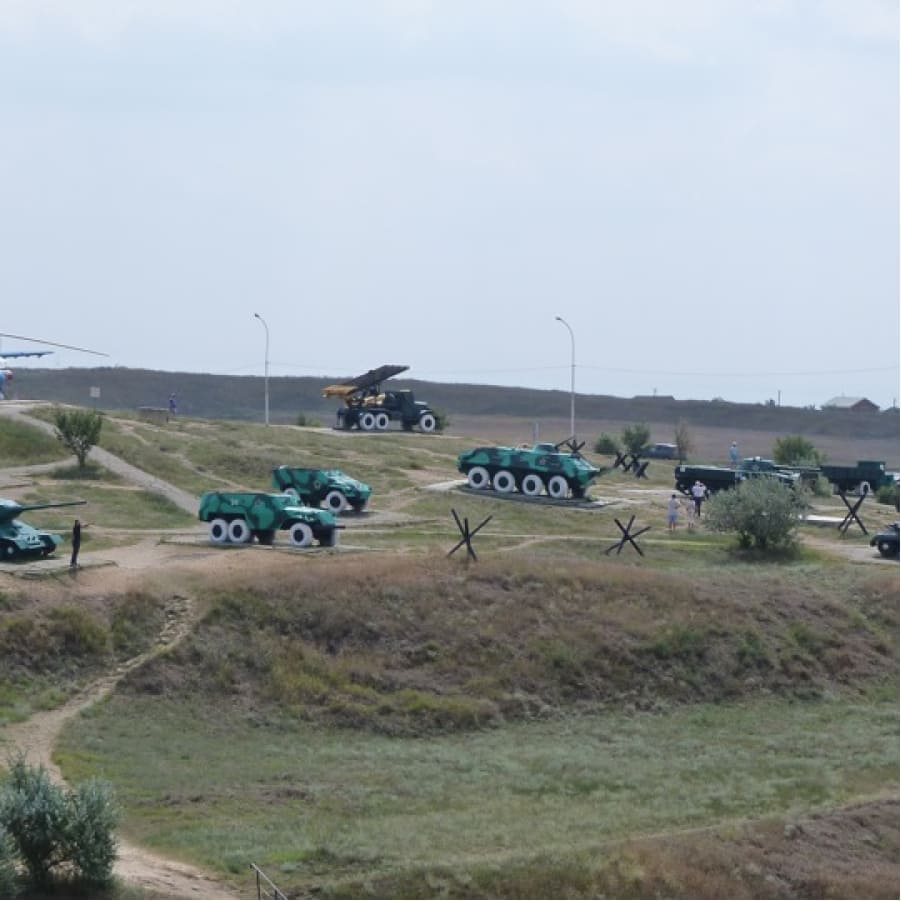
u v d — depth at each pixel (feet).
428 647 239.91
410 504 360.89
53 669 215.10
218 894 139.95
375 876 146.72
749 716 239.50
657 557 316.60
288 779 185.26
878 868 165.37
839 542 355.77
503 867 149.48
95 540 291.99
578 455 456.45
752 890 156.25
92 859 135.74
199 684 219.20
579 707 236.22
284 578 246.88
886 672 263.49
